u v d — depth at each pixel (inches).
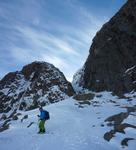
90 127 778.8
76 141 652.7
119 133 666.8
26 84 1537.9
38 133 774.5
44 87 1437.0
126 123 705.6
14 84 1556.3
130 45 1424.7
